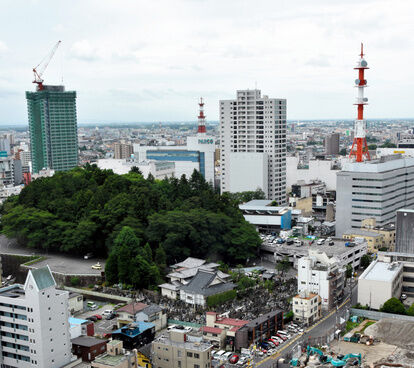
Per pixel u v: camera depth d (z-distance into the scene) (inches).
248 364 5305.1
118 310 6309.1
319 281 6998.0
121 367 4576.8
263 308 6786.4
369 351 5728.3
